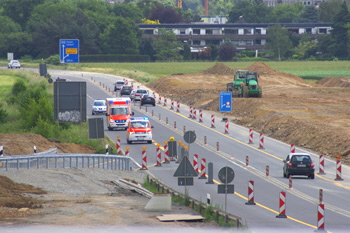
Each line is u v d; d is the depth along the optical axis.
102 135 170.25
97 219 89.69
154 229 83.88
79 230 81.62
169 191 117.62
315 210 112.44
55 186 121.19
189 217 92.31
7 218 88.06
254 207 113.50
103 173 145.50
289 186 136.12
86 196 113.94
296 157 150.00
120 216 92.81
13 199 102.19
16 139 188.12
